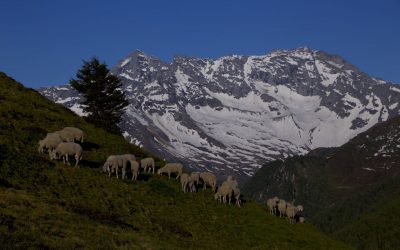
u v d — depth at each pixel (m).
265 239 55.22
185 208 57.12
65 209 42.97
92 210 45.50
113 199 51.62
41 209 40.47
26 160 52.34
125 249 37.41
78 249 33.72
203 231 52.34
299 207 68.12
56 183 49.84
